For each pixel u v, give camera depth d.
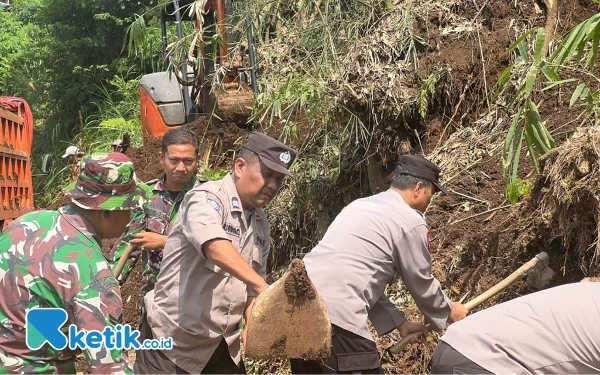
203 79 7.43
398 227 3.15
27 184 7.06
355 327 3.12
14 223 2.61
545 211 3.97
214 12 7.09
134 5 15.08
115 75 13.84
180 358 3.37
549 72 3.87
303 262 3.16
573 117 4.67
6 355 2.55
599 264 3.66
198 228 3.14
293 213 5.98
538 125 3.85
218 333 3.36
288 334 2.93
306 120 6.16
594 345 2.59
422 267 3.17
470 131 5.25
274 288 2.92
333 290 3.13
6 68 15.84
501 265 4.20
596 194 3.62
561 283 3.86
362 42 5.53
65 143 13.44
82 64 15.03
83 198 2.55
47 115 14.99
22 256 2.52
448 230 4.62
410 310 4.40
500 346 2.69
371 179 5.54
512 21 5.50
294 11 6.79
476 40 5.42
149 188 4.16
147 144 8.47
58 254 2.51
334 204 5.86
